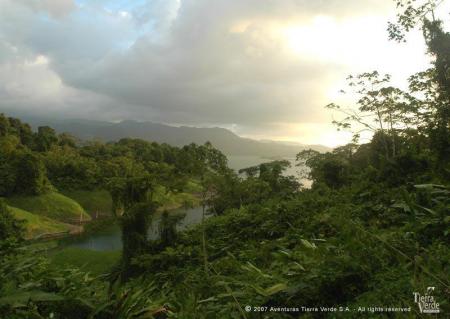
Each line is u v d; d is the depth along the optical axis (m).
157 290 8.84
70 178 77.81
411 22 12.39
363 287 4.41
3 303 3.70
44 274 5.26
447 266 4.19
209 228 16.59
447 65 20.59
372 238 4.82
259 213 14.85
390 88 29.50
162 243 18.06
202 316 4.67
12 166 64.56
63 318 4.49
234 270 7.94
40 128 112.44
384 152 27.73
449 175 10.00
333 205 12.51
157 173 21.19
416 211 7.06
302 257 5.84
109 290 5.05
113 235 50.38
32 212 60.59
